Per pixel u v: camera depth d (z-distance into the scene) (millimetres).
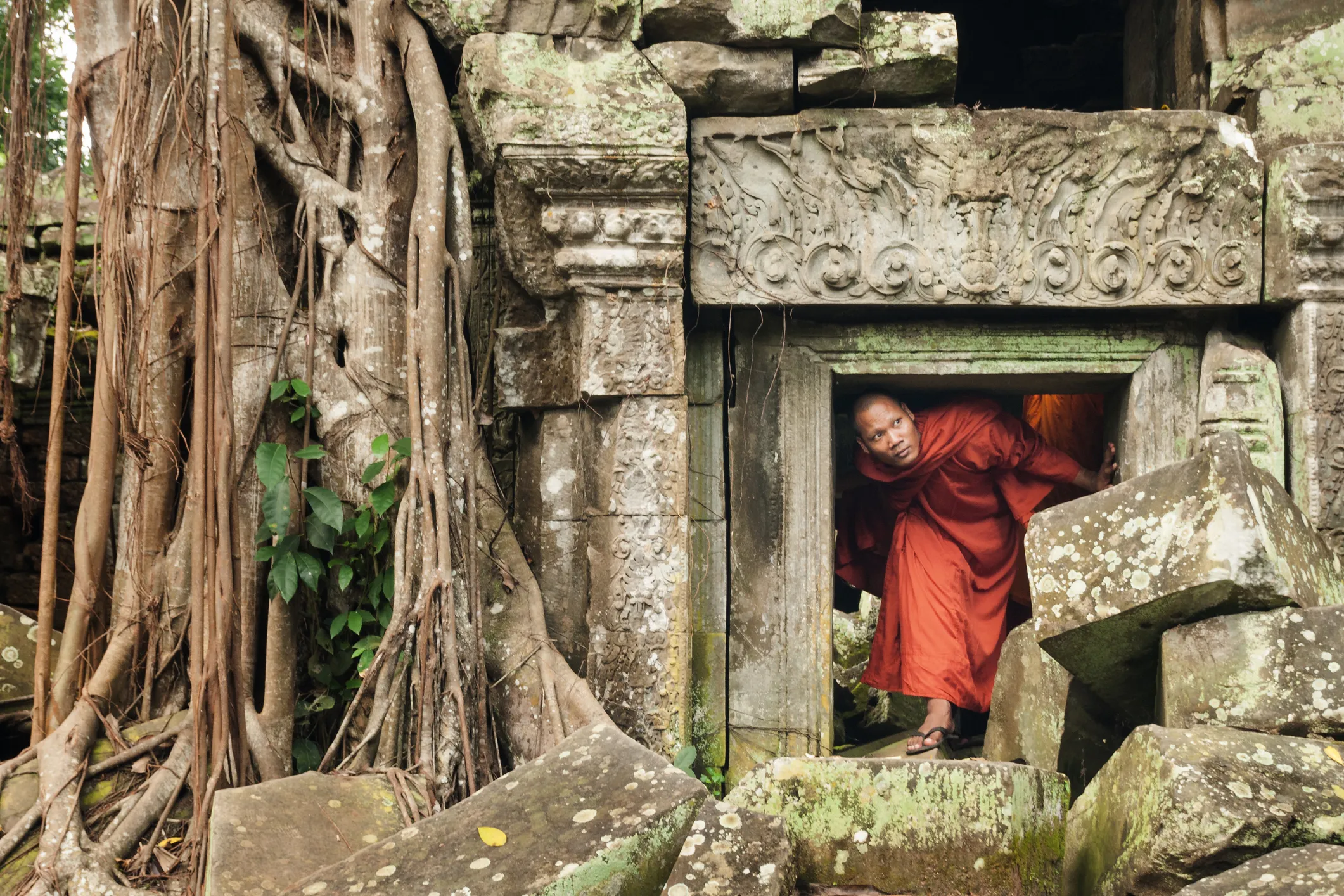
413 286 4840
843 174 5277
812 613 5402
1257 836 2918
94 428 4523
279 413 4844
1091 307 5383
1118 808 3246
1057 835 3312
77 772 4000
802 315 5523
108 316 4484
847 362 5543
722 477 5477
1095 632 3684
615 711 4996
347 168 5137
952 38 5125
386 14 5188
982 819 3238
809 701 5352
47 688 4379
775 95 5211
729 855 2957
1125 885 3066
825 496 5473
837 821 3270
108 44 4750
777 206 5297
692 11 5027
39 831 3842
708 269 5285
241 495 4668
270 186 5082
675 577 5051
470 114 5246
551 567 5277
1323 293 5270
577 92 5012
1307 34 5645
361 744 4250
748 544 5434
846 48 5145
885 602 6000
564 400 5320
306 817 3576
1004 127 5301
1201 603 3512
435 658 4387
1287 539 3648
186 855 3812
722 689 5328
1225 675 3414
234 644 4129
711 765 5270
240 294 4824
